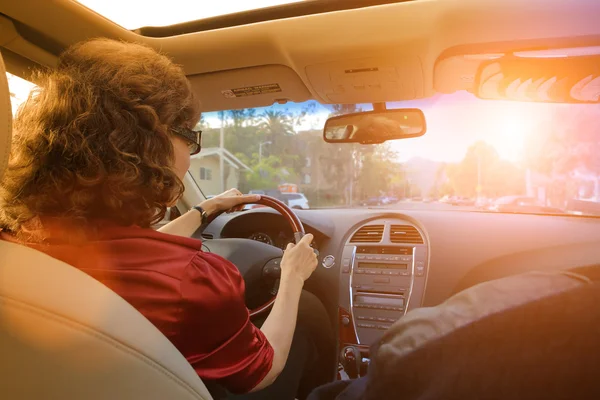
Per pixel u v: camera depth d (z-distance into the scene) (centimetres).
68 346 60
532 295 49
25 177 83
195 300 84
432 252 260
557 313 47
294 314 122
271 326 115
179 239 91
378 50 223
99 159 82
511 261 243
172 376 69
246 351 95
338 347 276
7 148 72
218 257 96
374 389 60
